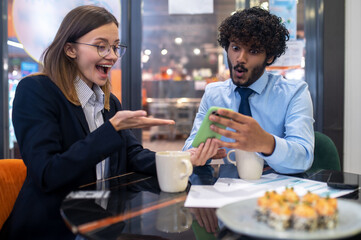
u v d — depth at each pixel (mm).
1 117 2090
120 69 2137
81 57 963
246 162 879
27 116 858
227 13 2209
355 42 2021
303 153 973
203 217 620
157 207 674
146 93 2354
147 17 2293
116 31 996
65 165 781
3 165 953
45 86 925
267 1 2121
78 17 948
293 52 2129
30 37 2129
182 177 774
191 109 2900
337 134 2072
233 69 1167
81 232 547
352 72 2041
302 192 746
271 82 1268
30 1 2104
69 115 946
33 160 802
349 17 2008
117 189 821
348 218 519
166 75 2863
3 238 866
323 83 2049
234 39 1099
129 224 584
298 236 443
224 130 832
